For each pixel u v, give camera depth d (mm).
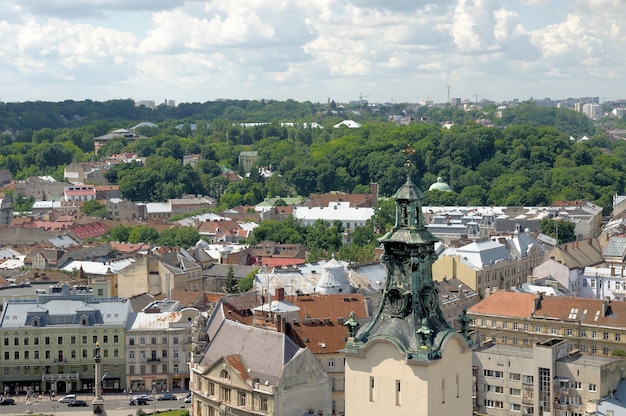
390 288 106625
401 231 106312
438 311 107562
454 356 106562
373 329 107312
